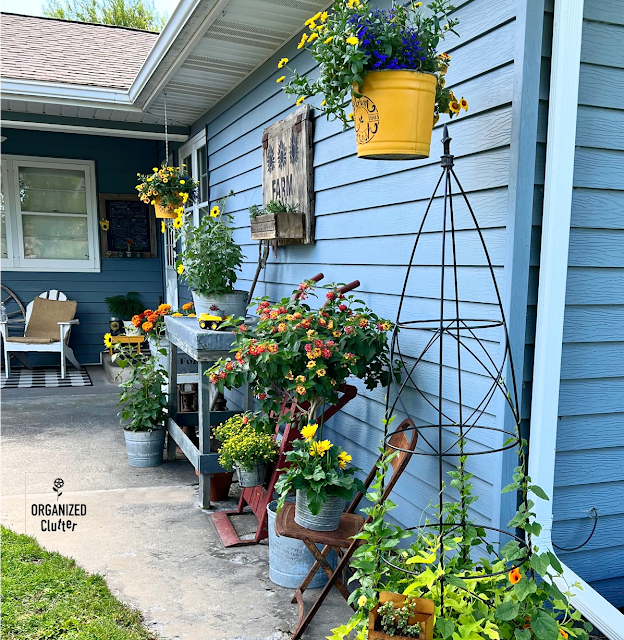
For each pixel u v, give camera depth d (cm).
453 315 224
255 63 434
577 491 221
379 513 183
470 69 212
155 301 837
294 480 221
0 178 754
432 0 235
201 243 372
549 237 192
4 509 335
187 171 684
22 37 798
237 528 319
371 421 290
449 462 227
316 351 242
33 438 476
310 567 257
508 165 194
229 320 327
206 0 331
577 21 186
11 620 222
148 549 291
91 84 550
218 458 337
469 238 214
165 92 517
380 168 273
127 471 405
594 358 218
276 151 391
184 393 480
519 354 196
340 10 194
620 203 215
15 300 771
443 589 166
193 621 230
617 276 217
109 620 225
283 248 404
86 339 808
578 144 206
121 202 809
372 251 284
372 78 188
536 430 198
